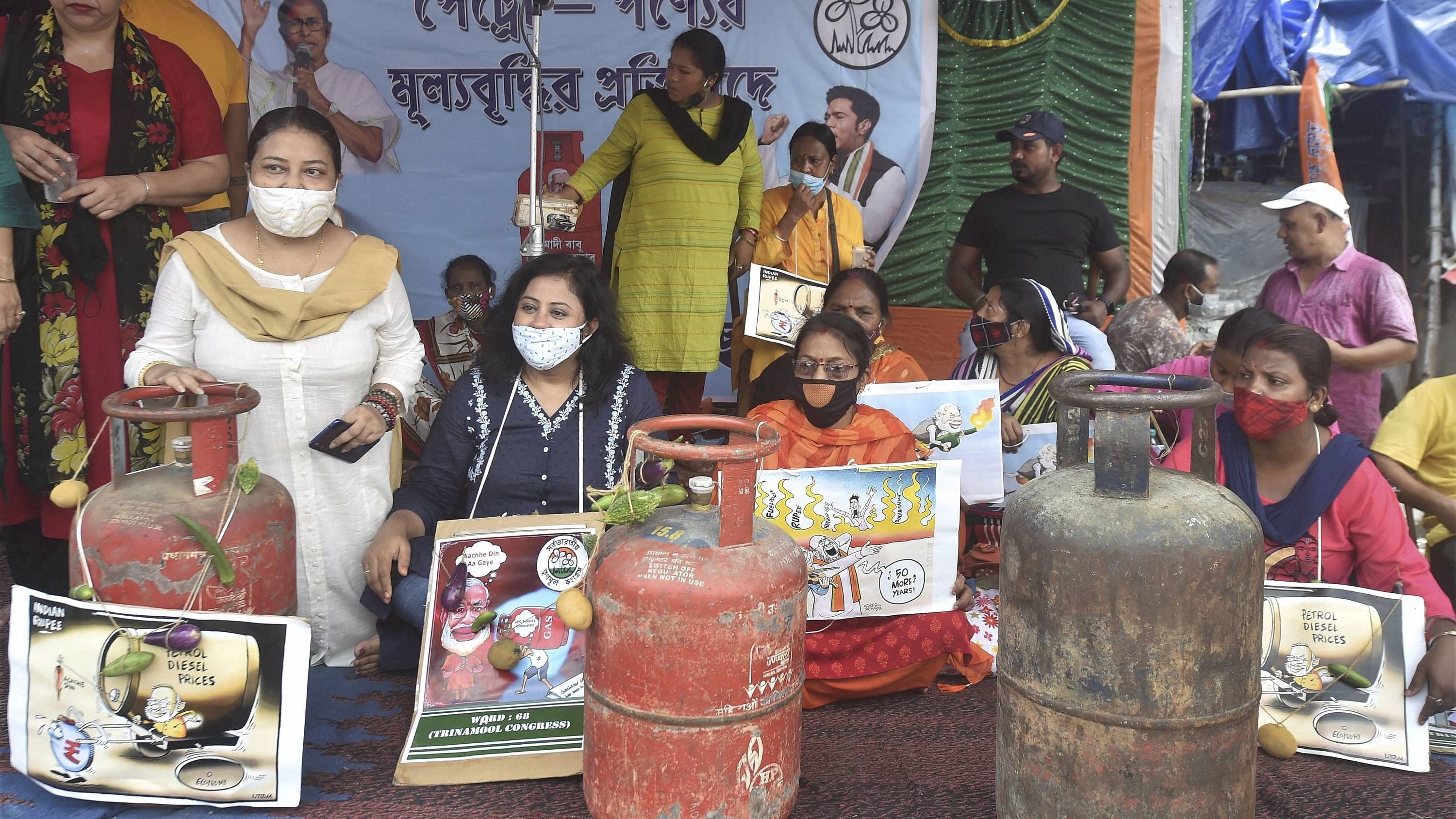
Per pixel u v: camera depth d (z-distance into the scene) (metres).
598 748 2.18
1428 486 3.28
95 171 3.26
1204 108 5.99
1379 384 4.49
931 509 2.81
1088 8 5.48
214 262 2.93
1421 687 2.55
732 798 2.11
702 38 4.45
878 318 4.04
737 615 2.03
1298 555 2.82
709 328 4.61
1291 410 2.69
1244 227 6.54
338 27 5.69
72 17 3.14
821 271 4.86
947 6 5.58
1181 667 1.91
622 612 2.07
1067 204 4.98
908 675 2.96
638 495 2.15
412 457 4.44
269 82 5.71
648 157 4.54
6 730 2.68
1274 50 5.99
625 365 3.12
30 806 2.29
